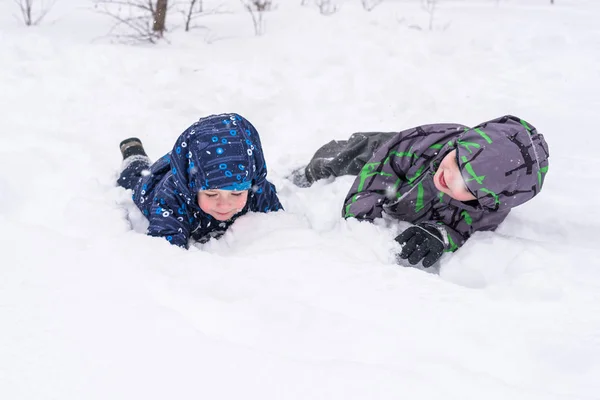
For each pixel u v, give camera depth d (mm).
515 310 1641
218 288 1604
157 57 4957
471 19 6637
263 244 2135
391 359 1334
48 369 1221
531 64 5129
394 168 2389
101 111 3867
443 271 2168
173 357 1269
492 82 4734
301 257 1925
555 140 3627
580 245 2393
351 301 1618
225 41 5715
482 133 2064
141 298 1487
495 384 1239
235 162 2115
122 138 3516
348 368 1256
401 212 2381
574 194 2889
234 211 2230
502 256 2162
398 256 2154
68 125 3588
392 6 7438
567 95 4422
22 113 3682
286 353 1344
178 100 4113
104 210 2154
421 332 1472
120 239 1879
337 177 2877
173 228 2203
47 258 1656
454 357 1385
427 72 4938
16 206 2260
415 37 5797
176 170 2191
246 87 4484
